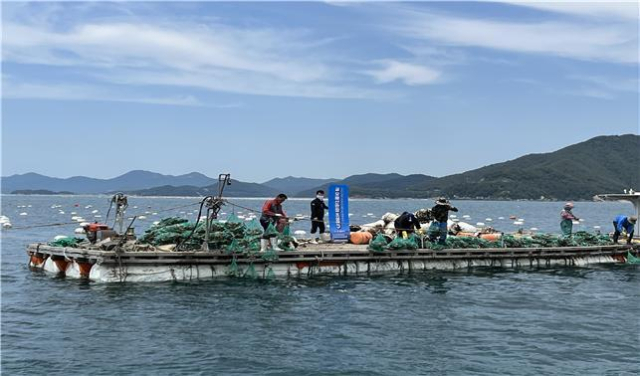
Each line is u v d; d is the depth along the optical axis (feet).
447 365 37.52
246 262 66.54
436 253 76.79
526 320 49.39
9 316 47.80
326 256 70.28
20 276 67.56
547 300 58.03
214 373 35.40
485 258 80.64
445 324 47.60
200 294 57.00
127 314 48.80
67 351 39.04
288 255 68.23
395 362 37.99
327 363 37.52
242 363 37.19
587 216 322.75
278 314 49.83
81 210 310.04
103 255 61.57
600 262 89.25
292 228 163.84
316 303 54.39
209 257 65.16
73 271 67.46
